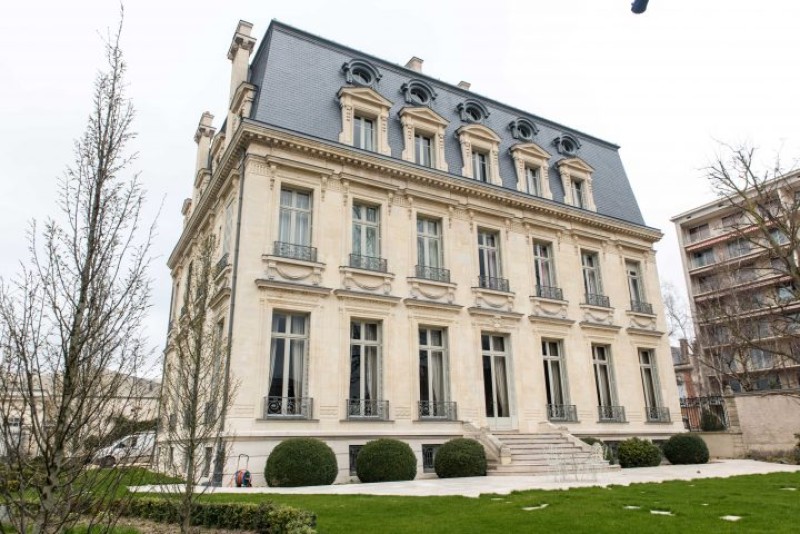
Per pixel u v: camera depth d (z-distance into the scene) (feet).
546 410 70.85
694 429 103.60
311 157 62.44
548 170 84.12
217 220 70.90
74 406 16.33
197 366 29.78
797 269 65.67
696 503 32.96
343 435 55.21
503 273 73.61
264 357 54.08
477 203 73.72
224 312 57.57
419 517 28.99
